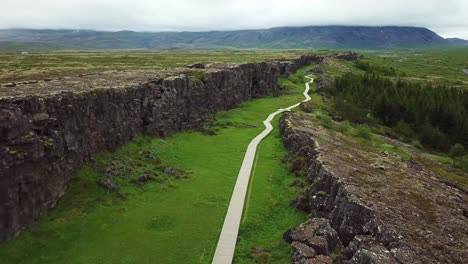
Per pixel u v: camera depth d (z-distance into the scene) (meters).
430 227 39.94
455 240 38.22
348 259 36.91
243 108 122.94
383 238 37.22
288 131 81.62
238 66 128.38
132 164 61.66
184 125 87.75
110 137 62.03
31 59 161.38
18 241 39.03
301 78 193.50
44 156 43.72
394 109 132.88
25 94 47.19
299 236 40.09
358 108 130.38
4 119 38.38
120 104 64.88
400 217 40.69
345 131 97.81
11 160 38.03
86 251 40.88
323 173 50.81
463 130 122.94
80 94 53.97
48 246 40.41
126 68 116.25
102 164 57.28
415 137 121.25
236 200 54.34
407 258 33.78
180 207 51.81
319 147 64.25
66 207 46.91
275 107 126.50
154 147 71.25
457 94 152.62
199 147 78.31
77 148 52.44
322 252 37.56
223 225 47.62
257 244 44.03
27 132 41.38
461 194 53.84
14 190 38.78
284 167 67.19
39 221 42.88
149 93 75.62
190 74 103.81
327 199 47.25
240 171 65.62
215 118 103.38
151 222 47.56
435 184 55.41
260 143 83.19
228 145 80.88
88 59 173.75
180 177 61.59
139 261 39.97
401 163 64.81
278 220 49.34
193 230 46.25
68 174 50.28
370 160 62.31
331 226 43.25
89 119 55.84
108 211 48.50
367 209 40.72
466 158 99.50
